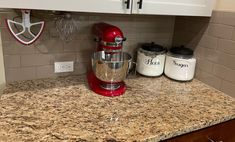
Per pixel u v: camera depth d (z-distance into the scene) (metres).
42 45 1.16
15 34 1.04
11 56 1.10
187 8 1.10
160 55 1.31
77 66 1.29
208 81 1.29
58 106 0.96
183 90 1.21
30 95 1.04
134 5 0.95
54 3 0.80
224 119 0.96
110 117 0.90
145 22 1.39
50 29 1.14
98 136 0.77
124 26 1.33
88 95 1.08
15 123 0.82
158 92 1.16
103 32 1.04
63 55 1.23
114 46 1.02
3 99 0.98
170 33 1.50
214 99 1.12
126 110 0.96
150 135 0.79
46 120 0.85
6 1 0.73
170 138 0.85
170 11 1.06
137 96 1.10
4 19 1.03
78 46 1.25
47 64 1.20
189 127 0.87
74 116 0.89
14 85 1.12
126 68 1.07
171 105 1.03
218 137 1.00
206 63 1.29
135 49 1.42
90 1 0.86
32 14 1.07
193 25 1.35
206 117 0.94
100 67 1.04
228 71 1.16
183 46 1.38
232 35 1.11
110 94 1.07
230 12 1.11
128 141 0.76
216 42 1.21
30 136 0.75
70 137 0.76
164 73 1.39
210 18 1.23
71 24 1.18
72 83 1.20
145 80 1.32
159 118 0.91
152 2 0.99
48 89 1.11
